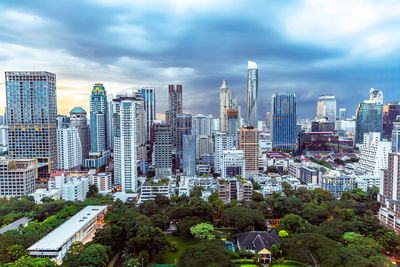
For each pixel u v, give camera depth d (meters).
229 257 150.00
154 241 168.25
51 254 155.25
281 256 172.00
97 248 156.62
